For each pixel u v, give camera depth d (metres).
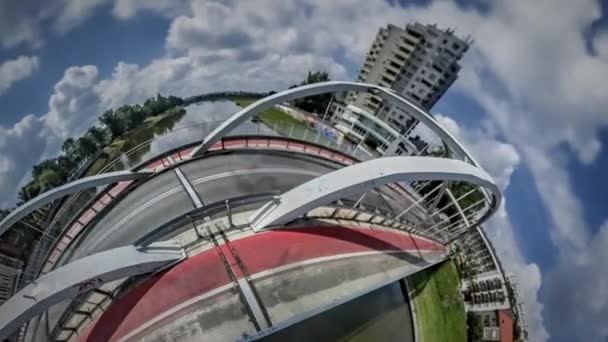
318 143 58.38
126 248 33.34
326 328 40.09
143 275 35.31
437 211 50.72
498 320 47.84
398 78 91.94
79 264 31.23
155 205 46.06
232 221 37.91
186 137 57.72
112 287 36.03
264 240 36.28
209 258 35.00
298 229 37.81
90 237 46.31
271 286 33.91
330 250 37.47
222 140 55.00
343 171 34.31
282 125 62.06
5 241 55.81
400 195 53.59
